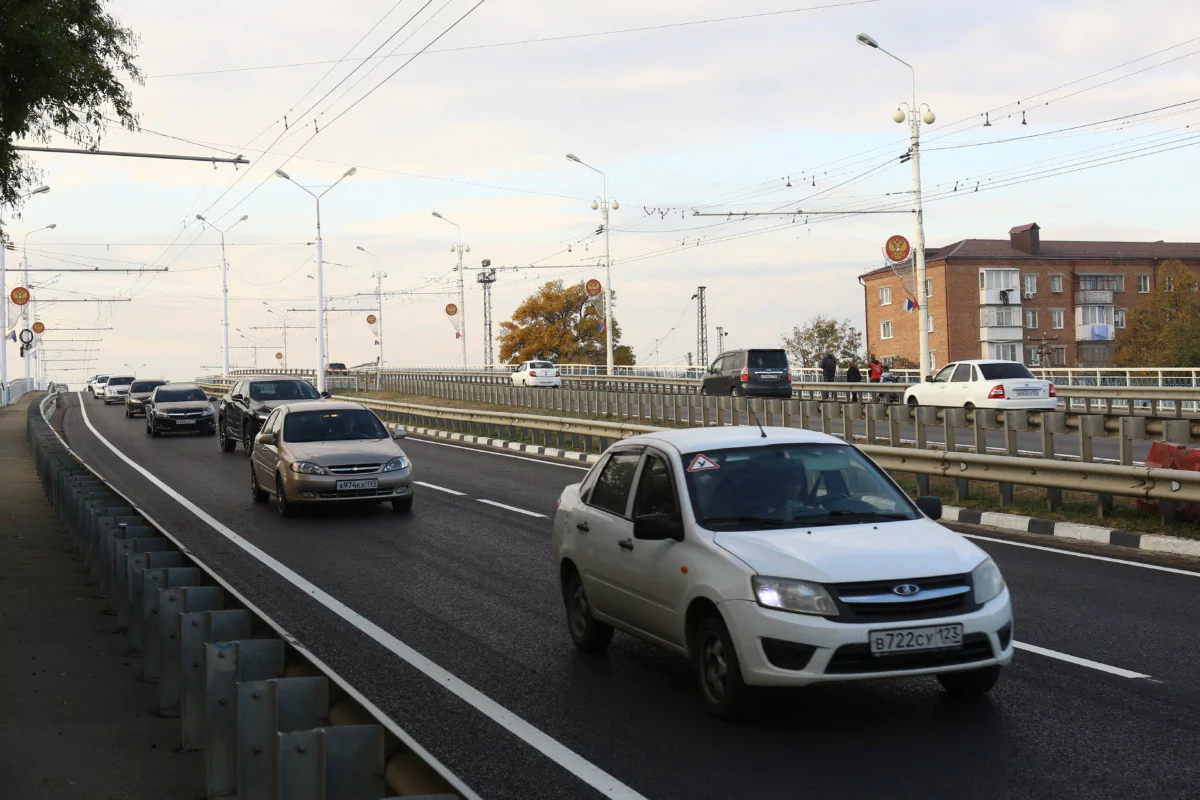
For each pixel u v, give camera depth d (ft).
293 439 55.26
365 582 35.45
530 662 24.88
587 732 19.51
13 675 23.56
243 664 15.76
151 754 18.24
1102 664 23.22
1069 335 244.01
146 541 28.37
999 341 237.66
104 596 32.09
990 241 255.29
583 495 26.05
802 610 18.39
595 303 310.86
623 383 203.10
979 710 20.15
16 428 124.16
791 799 15.92
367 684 23.22
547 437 95.35
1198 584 31.60
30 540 44.04
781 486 21.89
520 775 17.37
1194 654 23.90
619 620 23.61
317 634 28.04
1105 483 41.27
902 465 51.34
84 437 113.60
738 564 19.31
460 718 20.61
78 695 21.97
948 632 18.51
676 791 16.43
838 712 20.21
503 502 56.39
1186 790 15.94
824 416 75.41
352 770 12.12
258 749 13.79
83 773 17.29
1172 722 19.17
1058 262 243.60
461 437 103.19
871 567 18.76
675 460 22.48
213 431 115.65
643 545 22.22
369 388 213.66
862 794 16.03
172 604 20.62
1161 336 213.05
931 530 20.70
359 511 54.29
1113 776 16.57
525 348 308.19
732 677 19.19
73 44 44.09
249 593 33.78
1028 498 48.19
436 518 51.06
